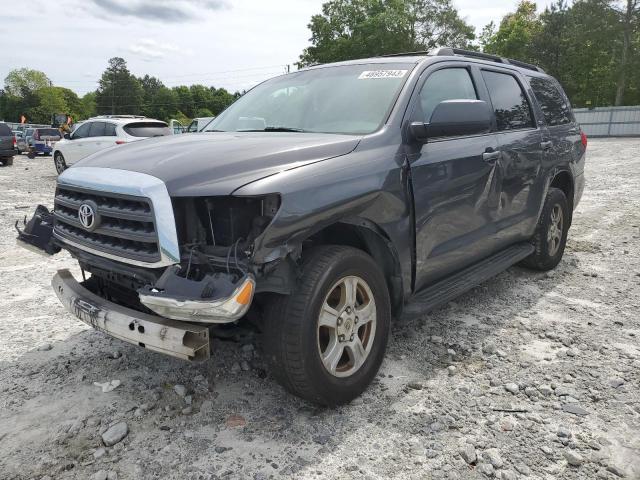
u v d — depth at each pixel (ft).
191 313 7.60
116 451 8.38
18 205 32.12
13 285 16.57
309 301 8.46
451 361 11.32
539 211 15.96
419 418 9.24
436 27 153.38
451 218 11.76
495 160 13.16
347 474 7.86
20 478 7.79
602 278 16.99
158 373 10.80
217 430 8.91
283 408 9.54
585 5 153.79
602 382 10.45
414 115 11.15
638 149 75.66
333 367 9.12
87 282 10.84
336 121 11.25
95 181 8.89
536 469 7.97
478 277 13.01
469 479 7.77
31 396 9.99
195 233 8.34
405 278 10.69
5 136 66.13
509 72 15.56
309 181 8.60
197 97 478.18
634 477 7.82
